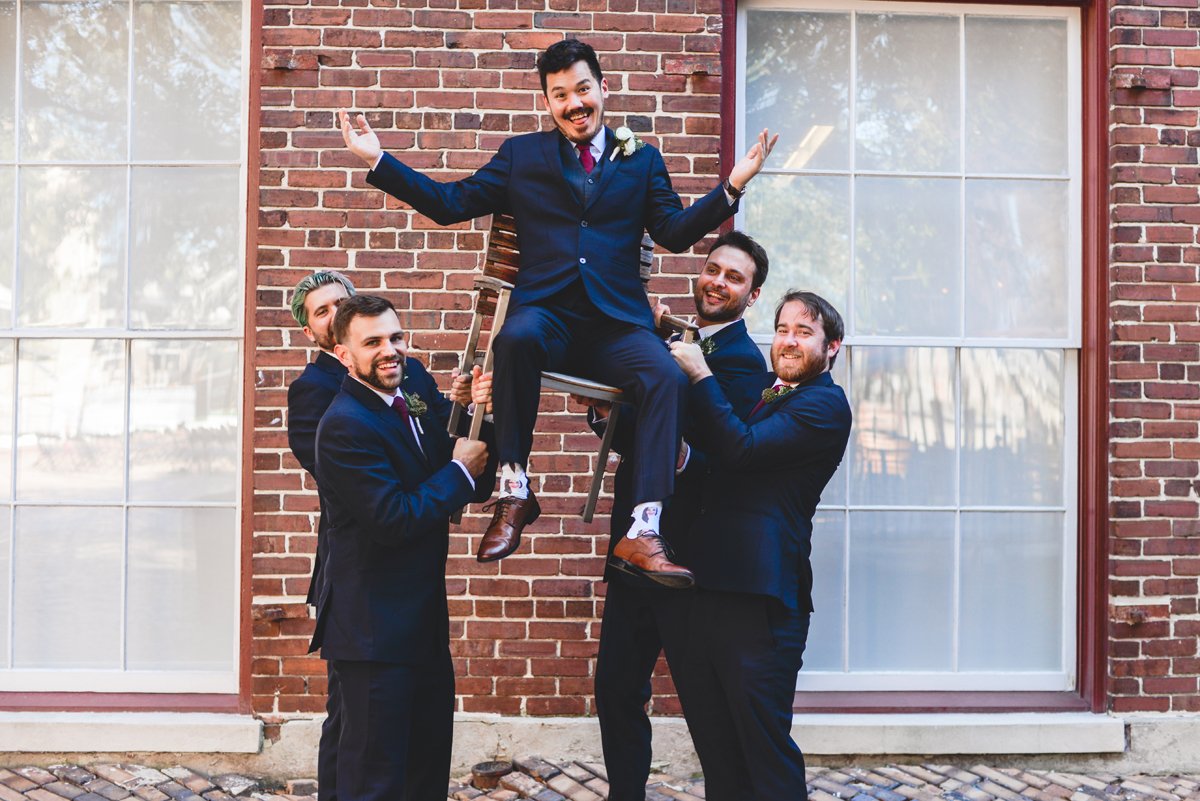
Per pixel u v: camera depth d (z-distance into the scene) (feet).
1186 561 11.56
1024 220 12.24
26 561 11.89
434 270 11.39
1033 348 12.17
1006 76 12.25
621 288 7.80
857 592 12.10
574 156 7.91
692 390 7.85
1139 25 11.68
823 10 12.17
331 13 11.37
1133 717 11.52
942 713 11.76
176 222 11.97
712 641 8.04
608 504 11.43
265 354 11.29
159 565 11.90
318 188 11.37
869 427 12.14
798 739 11.40
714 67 11.51
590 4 11.50
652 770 11.32
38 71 11.98
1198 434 11.60
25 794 10.50
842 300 12.16
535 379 7.31
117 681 11.79
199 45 11.97
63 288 11.95
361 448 7.38
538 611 11.37
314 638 7.80
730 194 7.40
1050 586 12.18
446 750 8.51
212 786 10.91
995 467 12.18
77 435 11.92
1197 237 11.66
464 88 11.43
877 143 12.21
